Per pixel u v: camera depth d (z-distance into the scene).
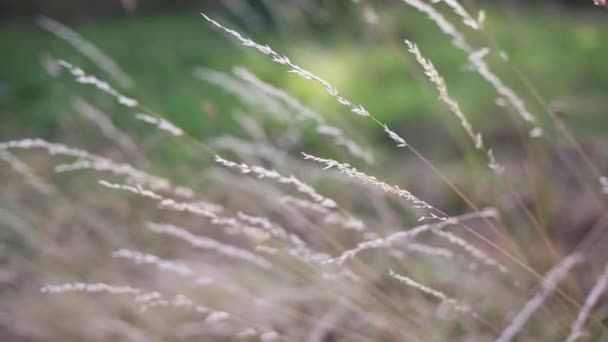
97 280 2.31
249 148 2.55
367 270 1.83
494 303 1.88
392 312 1.85
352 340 1.87
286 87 4.38
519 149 3.13
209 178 2.85
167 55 5.23
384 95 4.28
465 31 3.66
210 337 2.06
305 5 3.73
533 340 1.64
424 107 3.98
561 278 1.67
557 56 4.89
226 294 2.17
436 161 3.27
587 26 5.96
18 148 3.40
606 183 1.66
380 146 3.61
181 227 2.64
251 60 4.77
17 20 7.21
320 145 3.16
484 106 3.85
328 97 4.24
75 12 7.48
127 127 3.48
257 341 1.98
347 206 2.50
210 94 4.29
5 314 2.18
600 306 1.76
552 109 1.74
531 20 6.14
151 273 2.42
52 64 2.76
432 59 4.91
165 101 4.14
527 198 2.29
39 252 2.40
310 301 2.14
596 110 3.64
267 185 2.33
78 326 2.14
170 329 2.09
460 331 1.83
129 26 6.82
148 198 2.71
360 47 4.82
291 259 2.14
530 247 2.06
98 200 2.73
